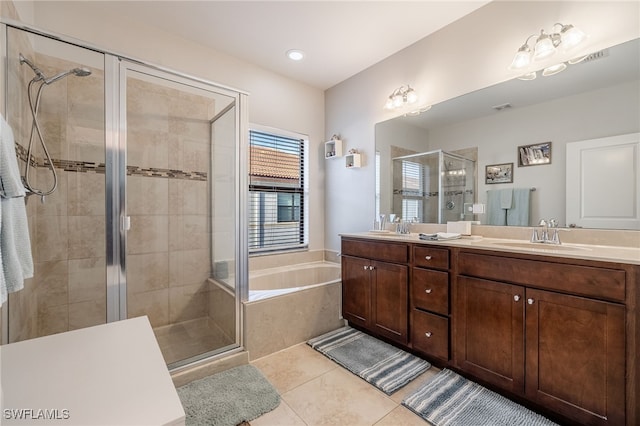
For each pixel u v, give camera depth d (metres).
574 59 1.70
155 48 2.28
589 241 1.65
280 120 3.03
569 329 1.31
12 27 1.45
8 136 0.92
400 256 2.07
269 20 2.18
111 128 1.80
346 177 3.15
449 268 1.79
